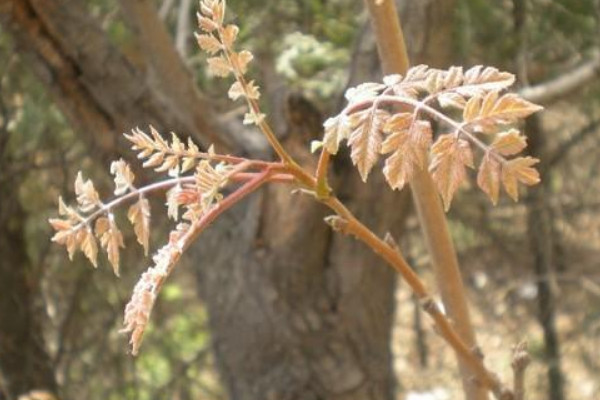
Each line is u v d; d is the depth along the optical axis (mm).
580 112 7469
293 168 1364
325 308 4730
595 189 8664
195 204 1306
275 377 4824
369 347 4828
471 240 8453
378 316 4836
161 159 1338
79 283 7871
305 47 4539
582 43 5570
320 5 4859
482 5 5141
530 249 8531
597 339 8812
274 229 4605
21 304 7645
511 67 5523
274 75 4336
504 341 8719
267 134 1363
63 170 6547
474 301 8953
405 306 10203
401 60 1735
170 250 1274
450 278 1796
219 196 1338
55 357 8406
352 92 1217
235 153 4320
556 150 7918
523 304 8922
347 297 4723
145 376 9188
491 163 1112
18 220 7422
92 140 4582
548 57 5625
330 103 4449
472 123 1129
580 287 8844
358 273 4691
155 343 8797
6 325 7629
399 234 4727
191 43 5113
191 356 9156
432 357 9719
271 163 1360
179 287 8969
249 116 1365
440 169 1128
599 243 8766
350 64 4086
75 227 1344
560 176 8555
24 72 5871
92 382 8383
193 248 4984
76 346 8188
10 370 7707
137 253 7082
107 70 4457
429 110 1164
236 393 4992
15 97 6160
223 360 4996
